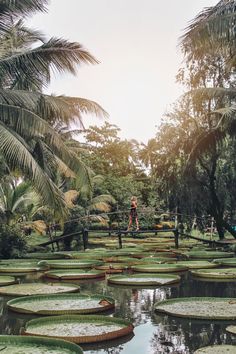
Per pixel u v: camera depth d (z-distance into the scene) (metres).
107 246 19.30
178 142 20.27
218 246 19.30
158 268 10.83
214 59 19.22
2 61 13.71
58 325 5.29
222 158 21.39
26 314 6.16
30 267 11.34
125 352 4.55
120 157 39.12
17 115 13.18
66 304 6.52
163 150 20.94
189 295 7.81
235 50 12.66
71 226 21.27
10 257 15.05
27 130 13.31
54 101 14.21
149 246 19.17
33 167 11.99
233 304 6.55
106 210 24.84
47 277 10.12
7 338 4.50
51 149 14.91
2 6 13.39
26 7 13.46
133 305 6.93
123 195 29.02
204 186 21.19
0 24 13.98
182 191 20.41
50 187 12.47
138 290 8.35
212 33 11.84
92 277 10.00
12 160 12.05
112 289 8.48
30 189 19.39
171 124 20.61
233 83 19.53
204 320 5.80
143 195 32.81
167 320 5.86
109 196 26.34
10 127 13.48
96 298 6.95
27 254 15.48
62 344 4.34
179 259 13.85
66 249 19.66
